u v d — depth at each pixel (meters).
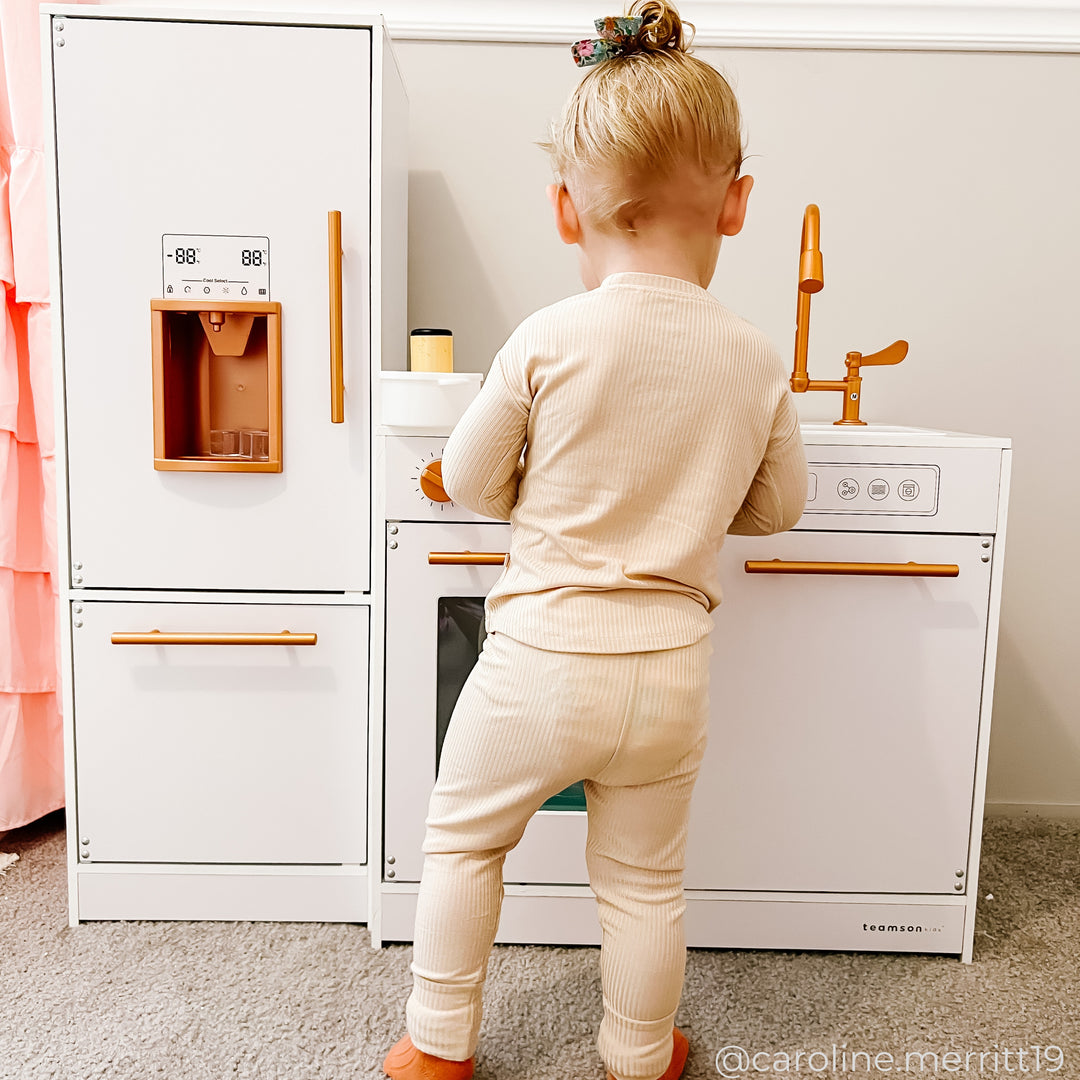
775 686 1.30
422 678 1.30
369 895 1.35
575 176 0.94
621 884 1.00
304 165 1.26
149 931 1.36
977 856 1.33
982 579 1.29
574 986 1.25
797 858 1.33
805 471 1.05
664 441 0.90
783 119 1.71
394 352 1.47
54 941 1.32
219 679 1.34
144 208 1.26
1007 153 1.72
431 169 1.73
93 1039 1.11
